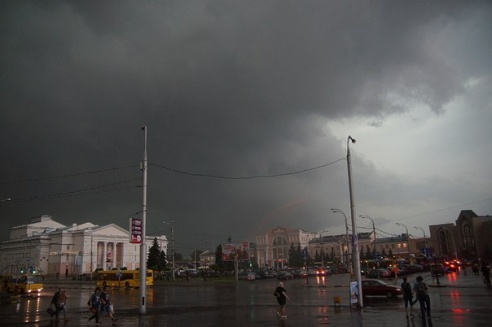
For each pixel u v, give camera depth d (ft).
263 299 123.24
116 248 440.86
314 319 70.95
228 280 276.00
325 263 537.24
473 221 437.58
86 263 404.36
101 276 240.73
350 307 85.05
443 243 464.65
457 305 85.66
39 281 186.09
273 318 74.38
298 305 97.96
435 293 114.11
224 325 66.80
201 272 352.28
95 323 75.61
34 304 130.72
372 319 68.85
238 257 279.90
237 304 107.24
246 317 77.15
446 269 227.81
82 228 440.45
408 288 71.31
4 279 191.21
